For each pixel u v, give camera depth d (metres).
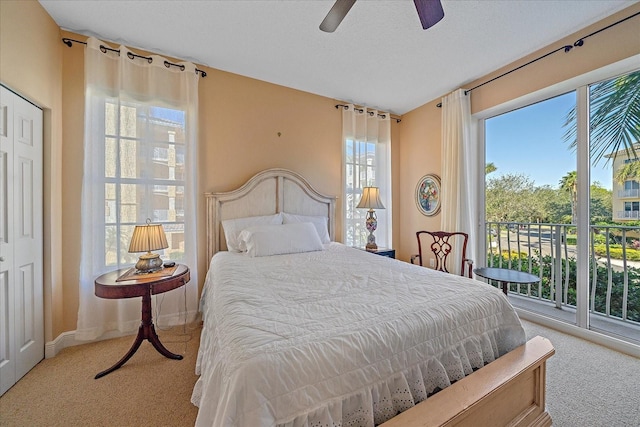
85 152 2.16
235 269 1.83
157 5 1.90
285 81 3.04
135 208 2.36
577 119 2.36
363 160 3.68
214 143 2.77
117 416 1.43
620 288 2.33
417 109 3.83
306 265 1.98
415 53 2.49
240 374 0.75
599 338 2.16
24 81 1.74
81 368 1.86
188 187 2.53
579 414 1.44
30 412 1.45
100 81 2.22
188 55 2.54
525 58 2.57
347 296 1.32
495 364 1.20
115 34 2.22
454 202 3.15
